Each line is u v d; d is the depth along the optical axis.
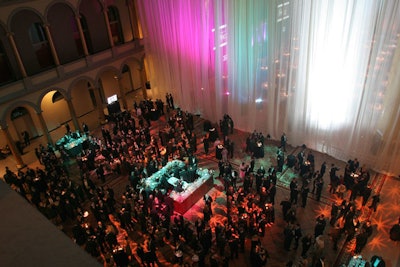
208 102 22.86
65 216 15.00
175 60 23.83
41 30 20.08
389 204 14.47
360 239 11.74
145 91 26.56
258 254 11.34
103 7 22.11
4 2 17.31
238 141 20.19
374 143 16.44
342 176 15.77
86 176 16.17
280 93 18.83
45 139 22.38
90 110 25.77
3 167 20.00
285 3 16.66
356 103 16.31
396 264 11.78
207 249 12.45
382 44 14.57
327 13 15.61
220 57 20.69
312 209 14.44
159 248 13.23
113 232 12.80
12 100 18.59
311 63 17.08
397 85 14.68
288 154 18.55
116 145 18.55
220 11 19.42
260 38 18.42
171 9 21.97
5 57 18.58
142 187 15.45
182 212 14.62
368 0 14.40
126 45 24.17
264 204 13.95
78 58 21.73
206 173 15.95
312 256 11.52
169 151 18.16
